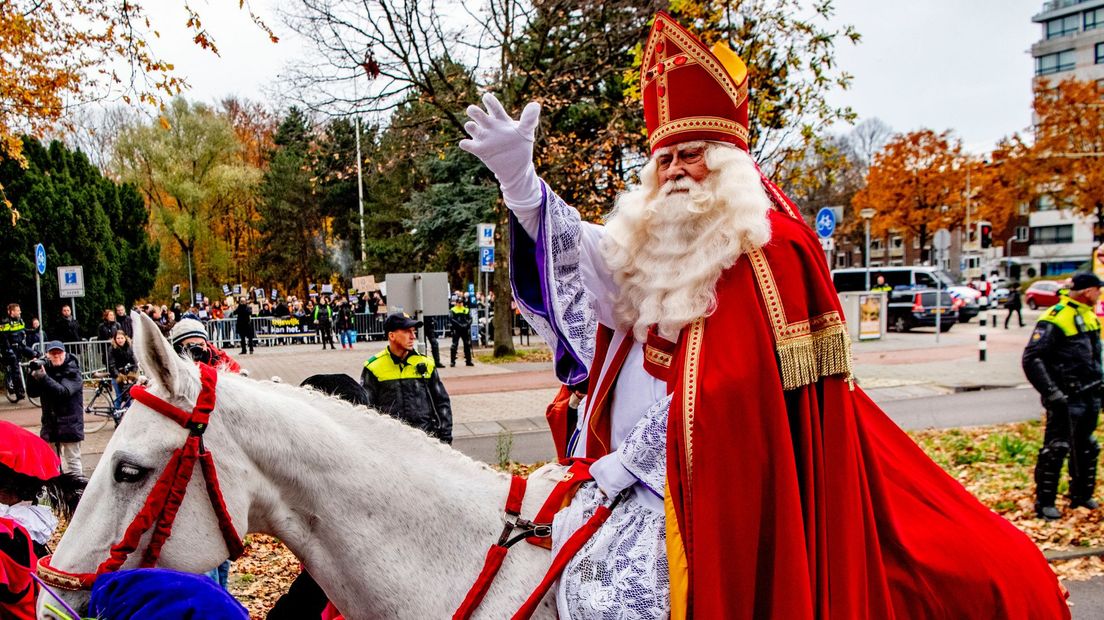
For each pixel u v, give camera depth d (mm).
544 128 17609
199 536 1964
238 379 2170
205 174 41062
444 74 17047
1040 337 7352
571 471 2305
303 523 2137
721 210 2098
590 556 2039
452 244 29859
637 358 2275
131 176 39531
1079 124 40188
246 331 26531
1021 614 2193
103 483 1940
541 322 2316
